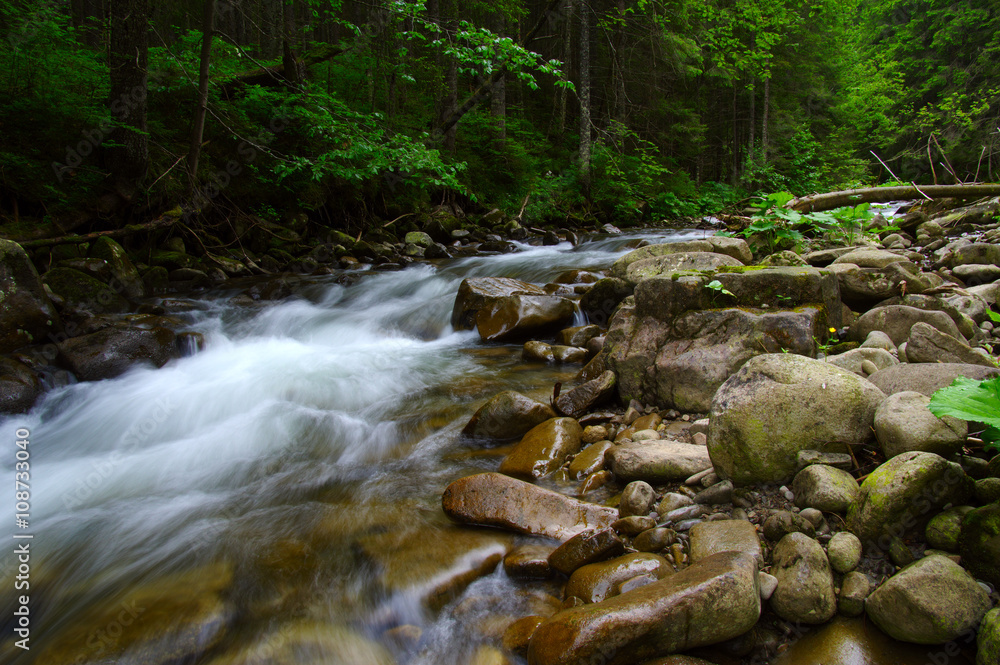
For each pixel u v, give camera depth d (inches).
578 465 120.1
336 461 135.7
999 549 68.9
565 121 827.4
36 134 307.4
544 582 90.4
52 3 346.0
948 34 1107.3
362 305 299.1
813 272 139.4
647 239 471.8
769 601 75.7
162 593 91.1
